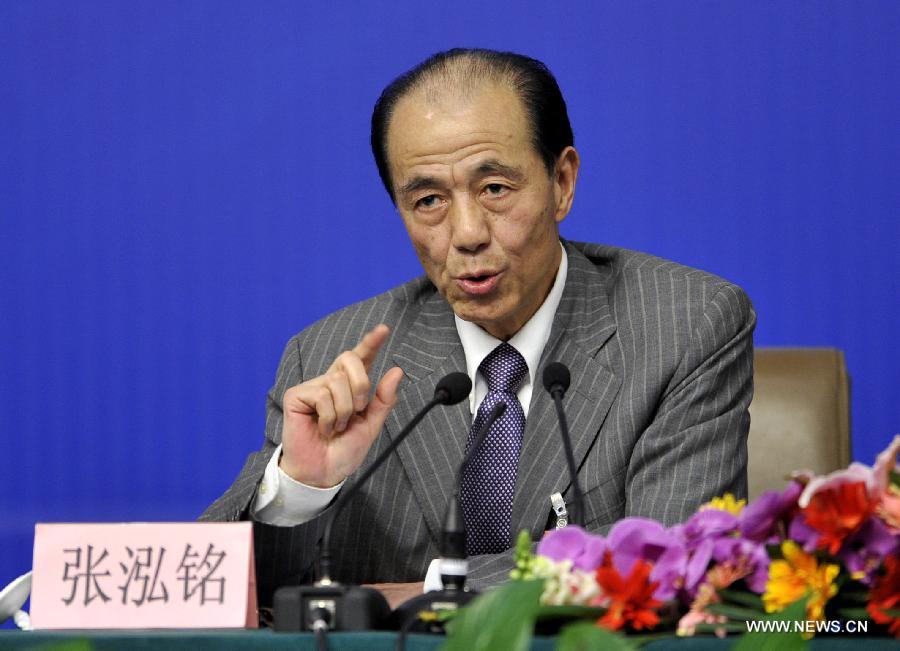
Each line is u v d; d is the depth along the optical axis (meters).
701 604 4.59
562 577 4.59
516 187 7.09
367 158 12.73
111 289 12.91
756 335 12.20
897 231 12.09
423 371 7.76
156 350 12.86
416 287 8.29
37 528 5.41
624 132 12.34
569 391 7.48
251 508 6.71
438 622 4.75
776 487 8.72
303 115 12.78
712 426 7.23
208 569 5.32
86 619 5.31
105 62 12.92
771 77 12.22
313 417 6.57
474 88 7.09
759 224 12.22
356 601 4.84
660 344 7.44
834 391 8.86
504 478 7.39
